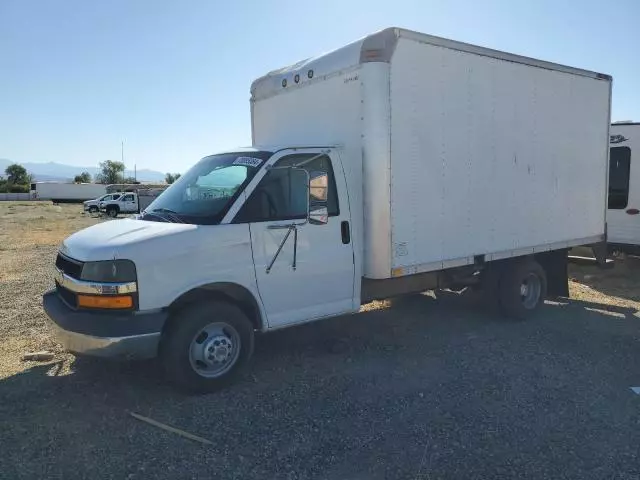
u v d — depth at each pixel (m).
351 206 5.46
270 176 5.01
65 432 3.99
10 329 6.66
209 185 5.15
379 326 6.89
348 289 5.48
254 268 4.83
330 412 4.32
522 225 6.93
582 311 7.73
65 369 5.27
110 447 3.78
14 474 3.42
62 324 4.37
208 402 4.50
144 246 4.32
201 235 4.57
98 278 4.27
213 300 4.68
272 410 4.36
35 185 74.12
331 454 3.68
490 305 7.25
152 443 3.83
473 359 5.58
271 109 6.71
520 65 6.73
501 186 6.60
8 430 4.02
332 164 5.38
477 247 6.37
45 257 13.76
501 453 3.68
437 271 6.57
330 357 5.65
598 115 8.02
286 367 5.34
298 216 5.11
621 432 3.98
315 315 5.27
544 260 7.95
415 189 5.66
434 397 4.61
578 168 7.73
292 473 3.46
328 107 5.79
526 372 5.20
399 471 3.46
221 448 3.76
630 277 10.31
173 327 4.52
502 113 6.54
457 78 5.99
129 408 4.39
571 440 3.86
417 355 5.71
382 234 5.42
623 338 6.34
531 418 4.21
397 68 5.39
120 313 4.26
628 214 10.33
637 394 4.68
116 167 116.06
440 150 5.87
